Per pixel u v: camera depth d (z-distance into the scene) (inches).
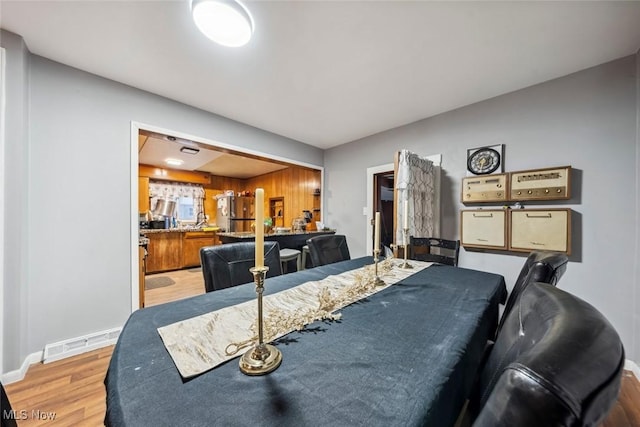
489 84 88.8
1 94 62.7
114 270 84.9
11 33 64.7
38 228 72.3
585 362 11.8
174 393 21.2
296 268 138.6
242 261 58.7
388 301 44.4
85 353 77.4
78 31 64.5
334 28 63.3
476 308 41.3
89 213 80.7
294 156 151.5
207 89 93.5
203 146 115.2
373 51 72.2
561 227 79.0
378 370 24.7
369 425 18.2
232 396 21.0
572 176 79.7
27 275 70.2
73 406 54.7
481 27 62.8
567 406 10.4
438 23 61.7
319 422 18.4
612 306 72.7
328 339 31.0
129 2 56.0
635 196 70.2
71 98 78.4
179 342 29.4
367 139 145.0
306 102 104.0
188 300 43.6
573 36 65.3
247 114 115.5
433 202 112.8
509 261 92.2
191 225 243.9
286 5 56.2
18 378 63.6
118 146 86.9
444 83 88.7
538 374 11.5
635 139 70.6
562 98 82.6
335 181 164.1
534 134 87.8
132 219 88.8
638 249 69.1
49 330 73.4
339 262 77.9
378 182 146.1
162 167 226.1
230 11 56.1
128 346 28.6
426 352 28.0
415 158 101.7
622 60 72.8
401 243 95.6
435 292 49.3
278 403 20.2
